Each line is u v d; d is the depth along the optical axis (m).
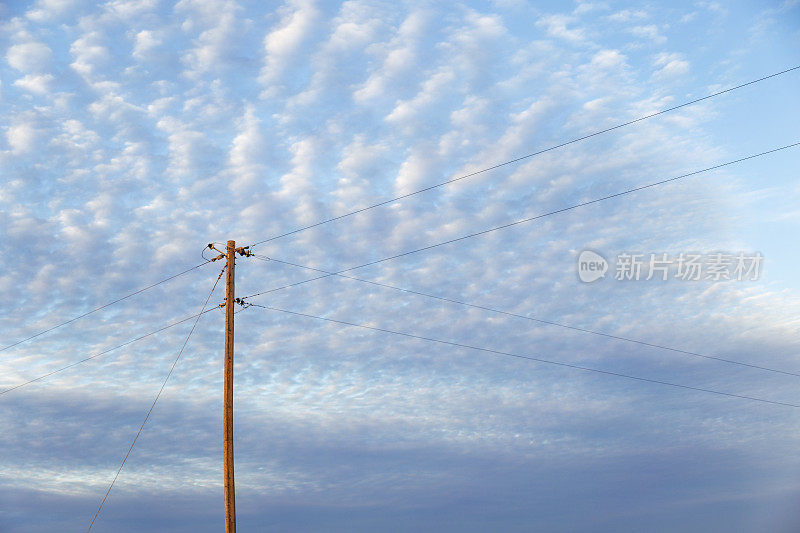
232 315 27.81
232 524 25.17
